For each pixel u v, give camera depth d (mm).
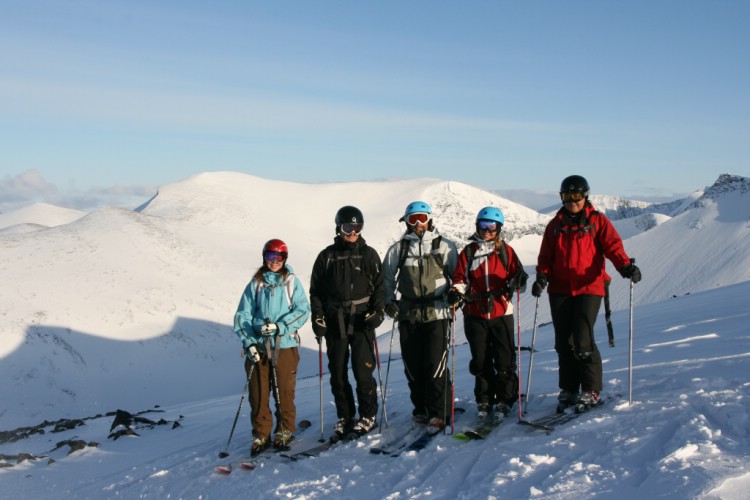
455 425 6359
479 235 6465
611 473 4199
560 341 6230
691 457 4191
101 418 15148
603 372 7762
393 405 8258
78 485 7598
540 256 6355
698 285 63594
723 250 69562
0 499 7535
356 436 6621
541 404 6773
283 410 6926
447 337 6434
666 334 11422
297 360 7086
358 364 6676
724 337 9500
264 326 6730
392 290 6789
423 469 5152
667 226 82812
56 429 13344
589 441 4984
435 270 6523
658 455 4359
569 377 6242
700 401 5496
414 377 6766
